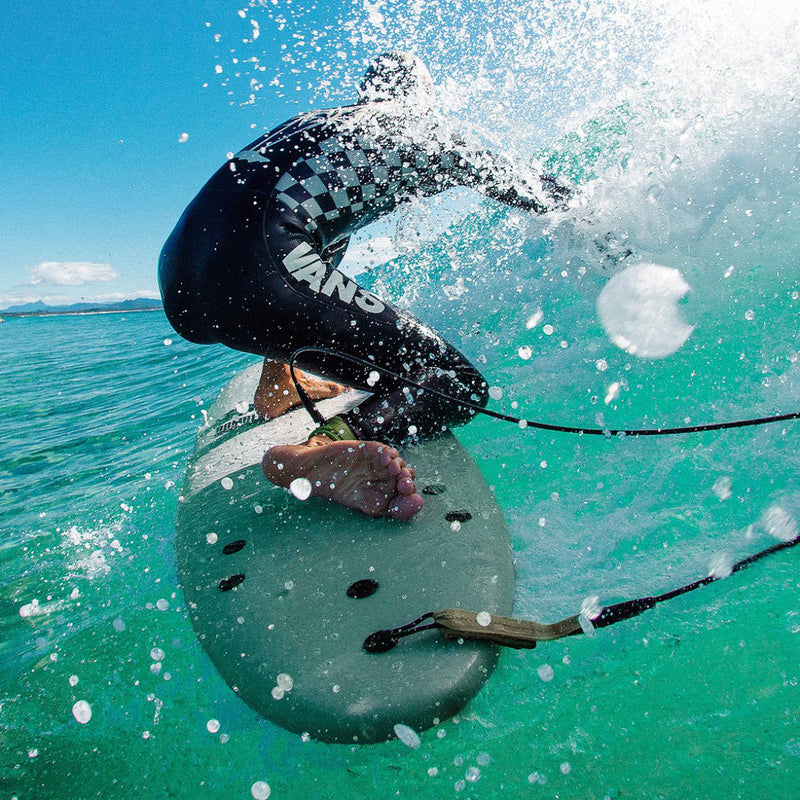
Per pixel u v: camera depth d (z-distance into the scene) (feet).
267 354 5.24
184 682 3.66
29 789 3.15
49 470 9.37
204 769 3.10
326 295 4.99
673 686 2.99
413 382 5.20
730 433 4.79
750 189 6.20
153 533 5.90
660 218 6.29
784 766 2.54
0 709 3.72
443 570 3.80
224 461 5.99
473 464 5.02
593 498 4.60
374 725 2.97
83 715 3.29
